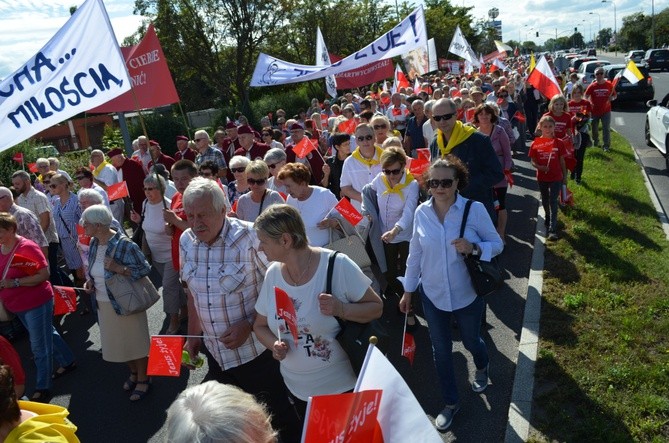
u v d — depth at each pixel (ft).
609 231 24.59
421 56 57.26
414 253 12.82
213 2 116.37
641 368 13.92
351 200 20.29
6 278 15.89
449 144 16.81
